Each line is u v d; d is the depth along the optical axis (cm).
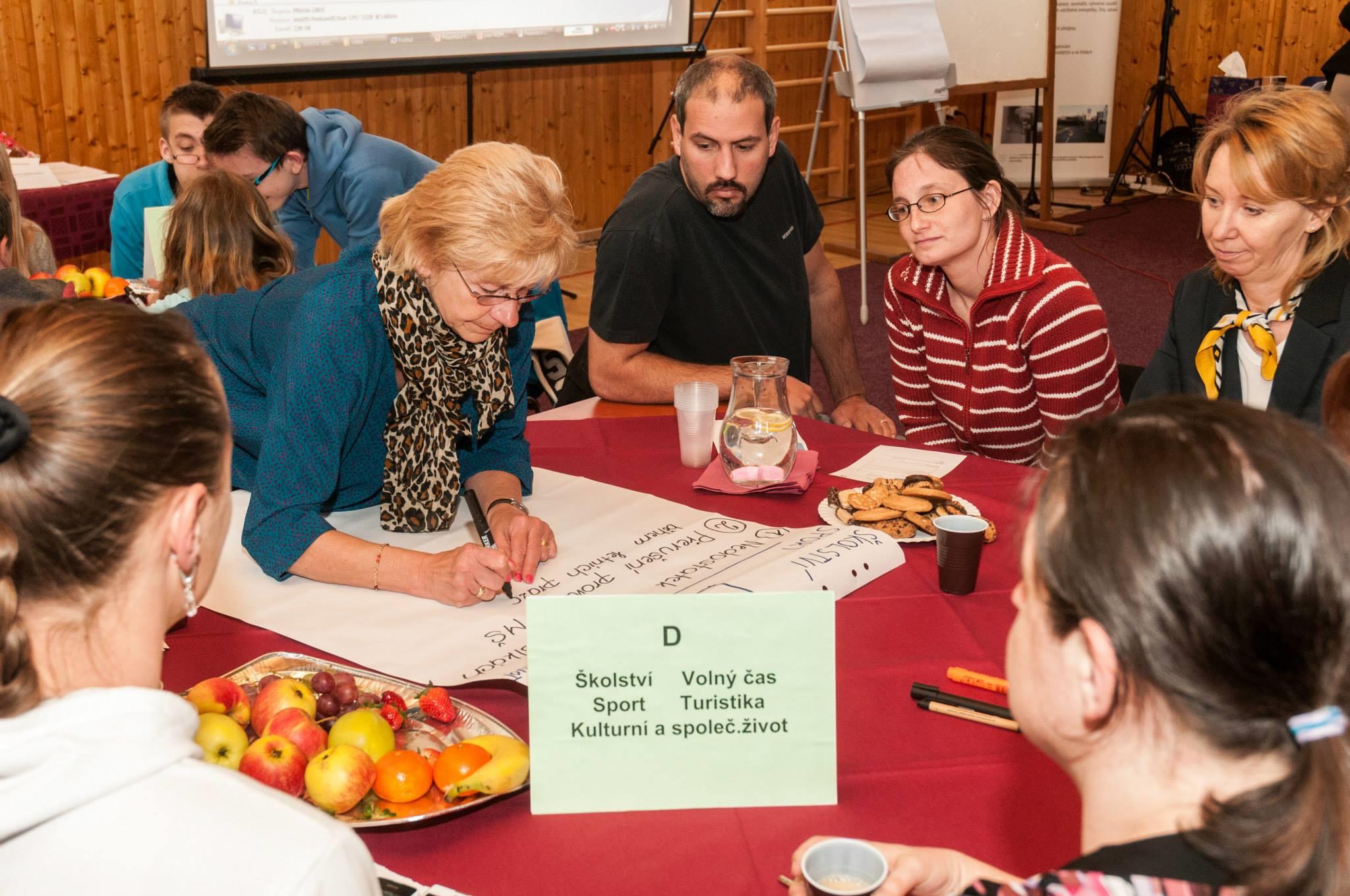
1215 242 180
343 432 146
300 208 347
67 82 474
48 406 62
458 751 97
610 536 149
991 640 123
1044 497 60
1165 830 58
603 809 97
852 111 780
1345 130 168
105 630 66
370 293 143
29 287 189
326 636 125
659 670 97
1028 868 88
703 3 668
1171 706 55
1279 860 53
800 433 192
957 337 207
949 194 193
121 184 349
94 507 62
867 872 80
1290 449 55
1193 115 781
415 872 88
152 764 62
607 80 656
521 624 126
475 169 132
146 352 65
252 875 59
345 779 92
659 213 231
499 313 139
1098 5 790
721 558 141
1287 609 52
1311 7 750
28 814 58
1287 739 54
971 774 100
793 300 250
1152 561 53
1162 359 197
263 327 166
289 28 488
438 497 154
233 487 171
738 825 94
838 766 102
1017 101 812
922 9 553
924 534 147
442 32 522
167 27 497
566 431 195
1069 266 199
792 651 97
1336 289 175
